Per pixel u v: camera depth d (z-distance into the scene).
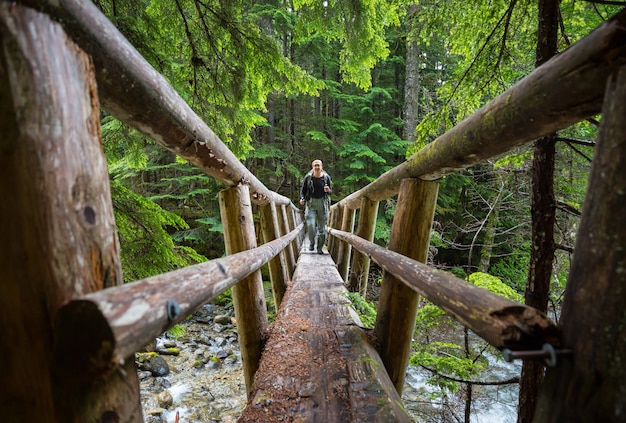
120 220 3.34
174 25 3.73
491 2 2.85
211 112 4.11
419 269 1.40
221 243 12.59
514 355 0.62
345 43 4.90
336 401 1.51
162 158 11.95
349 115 14.72
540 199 1.91
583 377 0.58
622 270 0.54
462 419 4.55
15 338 0.58
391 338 2.05
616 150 0.57
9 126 0.56
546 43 1.87
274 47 3.94
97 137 0.74
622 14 0.61
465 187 10.41
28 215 0.57
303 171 16.16
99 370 0.55
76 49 0.69
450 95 3.25
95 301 0.53
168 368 6.29
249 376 2.29
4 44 0.56
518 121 0.96
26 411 0.59
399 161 14.56
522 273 7.16
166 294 0.71
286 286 4.05
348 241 3.53
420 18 3.50
